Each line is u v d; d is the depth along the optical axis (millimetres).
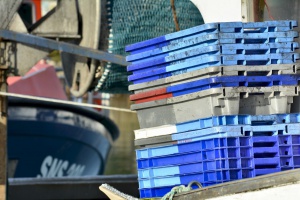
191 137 8141
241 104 8109
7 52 11664
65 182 14562
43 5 20891
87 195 14578
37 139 17656
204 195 7594
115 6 11461
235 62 8062
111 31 11531
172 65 8367
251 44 8133
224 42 8070
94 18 11430
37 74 17391
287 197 7102
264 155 8047
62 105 17625
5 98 11688
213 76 8039
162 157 8359
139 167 8516
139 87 8633
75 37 11695
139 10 11383
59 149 18078
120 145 25609
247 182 7324
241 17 10211
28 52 11672
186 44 8281
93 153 19031
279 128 8070
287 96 8203
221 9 10492
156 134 8414
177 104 8312
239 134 7945
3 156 11672
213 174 7957
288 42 8242
